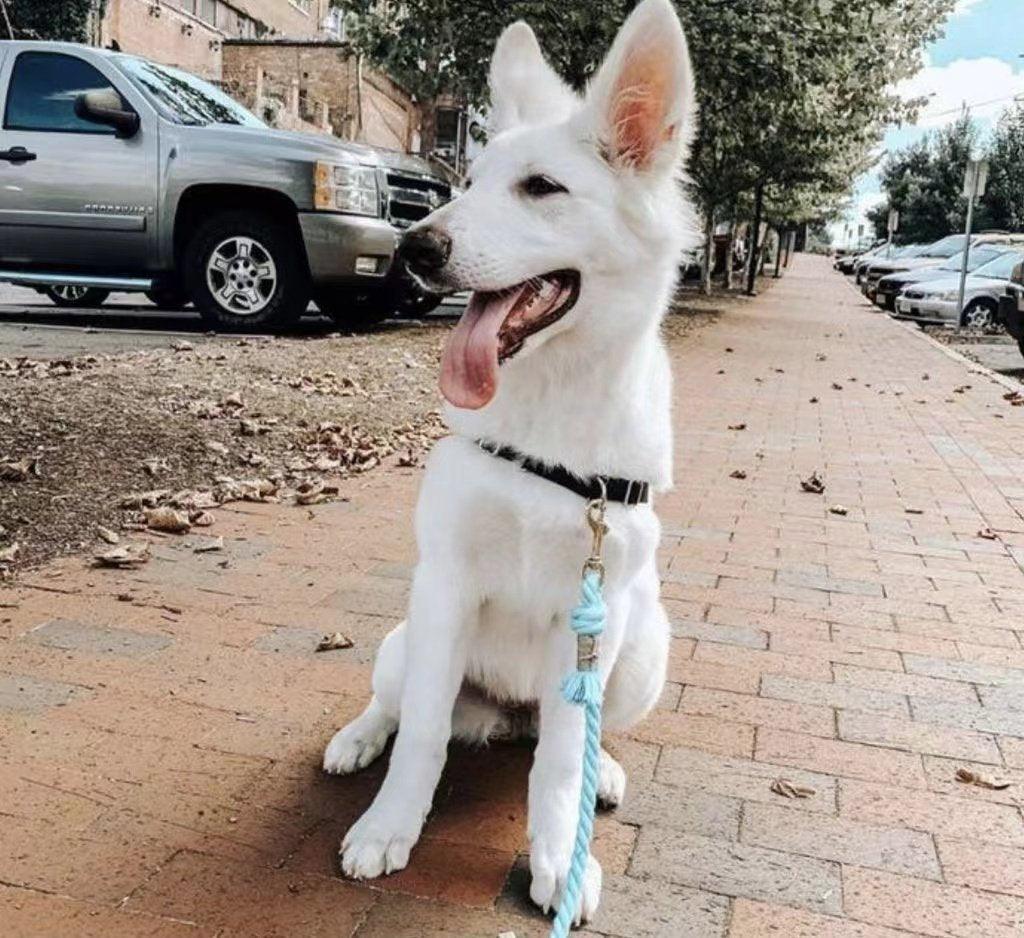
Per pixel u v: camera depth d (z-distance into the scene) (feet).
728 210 106.52
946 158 188.55
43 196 30.35
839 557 16.19
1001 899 7.48
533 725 9.48
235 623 11.58
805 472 22.47
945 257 90.74
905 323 74.64
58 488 15.48
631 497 7.63
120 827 7.54
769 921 7.07
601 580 7.41
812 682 11.25
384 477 18.74
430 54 47.50
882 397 35.14
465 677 8.64
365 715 8.91
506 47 9.50
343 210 30.27
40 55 30.66
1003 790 9.07
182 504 15.61
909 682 11.37
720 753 9.51
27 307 38.83
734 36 41.34
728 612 13.41
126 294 46.85
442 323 39.99
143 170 30.04
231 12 122.52
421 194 38.22
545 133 7.75
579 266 7.50
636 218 7.60
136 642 10.84
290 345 29.19
